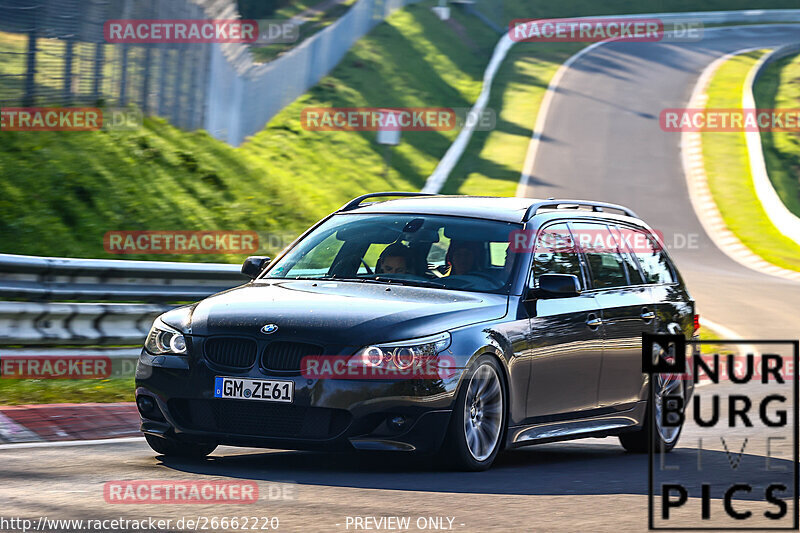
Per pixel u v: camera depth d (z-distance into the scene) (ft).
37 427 90.58
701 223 402.11
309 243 89.10
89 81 200.34
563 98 572.51
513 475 76.33
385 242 85.92
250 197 223.71
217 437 73.10
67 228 163.02
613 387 90.79
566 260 88.94
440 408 73.05
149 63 220.43
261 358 72.38
